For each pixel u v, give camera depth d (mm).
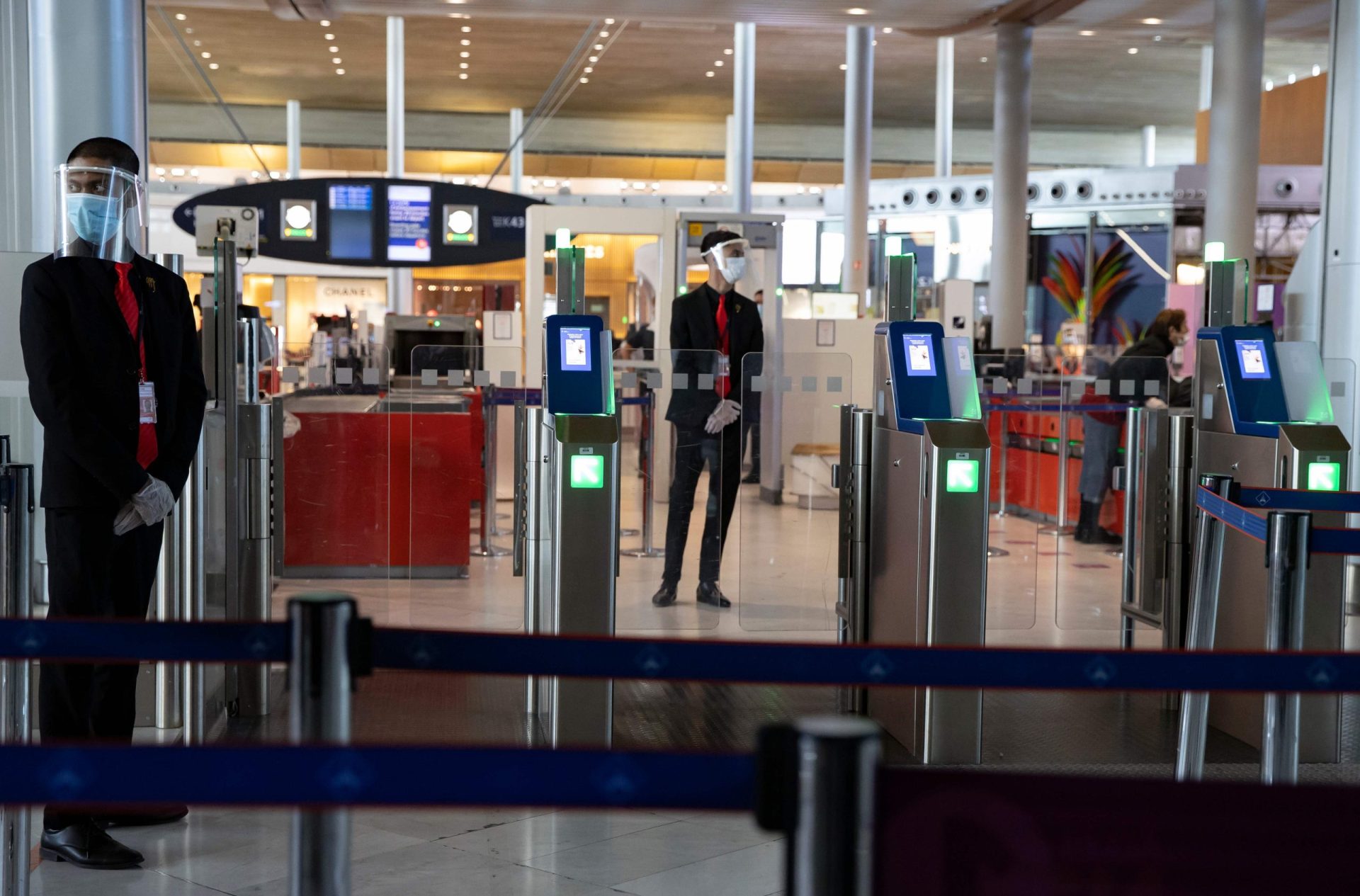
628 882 3164
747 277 11445
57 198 3342
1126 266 16188
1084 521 7113
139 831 3488
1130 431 5562
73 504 3209
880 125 28578
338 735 1703
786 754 1293
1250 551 4523
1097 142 28812
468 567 6109
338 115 26734
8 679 2625
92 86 5879
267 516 4672
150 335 3367
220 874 3168
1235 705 4664
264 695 4688
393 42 19859
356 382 7438
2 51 7277
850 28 16797
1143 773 4180
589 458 4191
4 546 2750
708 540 6211
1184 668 2117
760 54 21625
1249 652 2117
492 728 4516
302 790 1450
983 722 4793
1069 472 7125
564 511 4191
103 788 1445
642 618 6191
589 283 11648
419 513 6051
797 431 6238
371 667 1742
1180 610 5051
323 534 7418
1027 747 4480
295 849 1726
